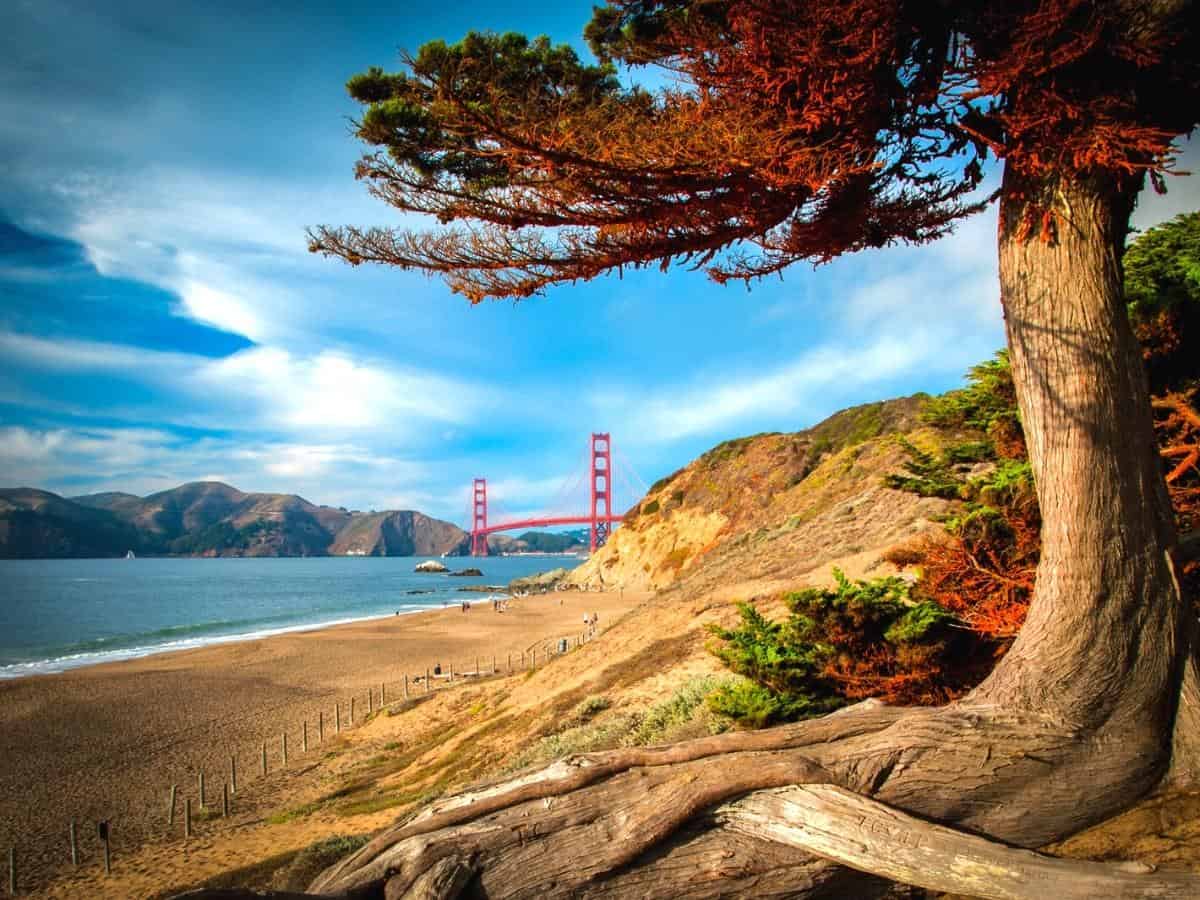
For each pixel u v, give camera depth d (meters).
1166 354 6.76
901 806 3.27
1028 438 3.93
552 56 4.64
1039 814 3.26
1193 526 6.00
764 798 3.24
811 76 3.54
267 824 16.23
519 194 4.20
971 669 6.77
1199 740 3.39
